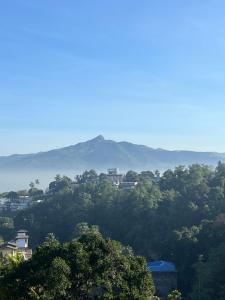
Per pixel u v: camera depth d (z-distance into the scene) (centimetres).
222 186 16250
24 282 3503
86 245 3678
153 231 13938
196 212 13788
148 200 15138
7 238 17500
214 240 10625
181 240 11356
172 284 10681
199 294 8669
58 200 19112
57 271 3428
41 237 17200
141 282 3681
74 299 3497
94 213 16775
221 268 8700
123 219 15412
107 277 3569
